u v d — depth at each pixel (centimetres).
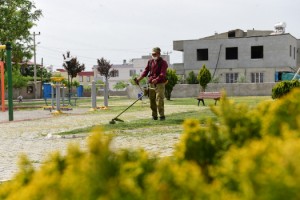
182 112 1791
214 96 2500
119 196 158
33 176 216
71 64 6438
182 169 170
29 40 3728
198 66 5456
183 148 242
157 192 156
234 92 4241
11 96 1842
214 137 245
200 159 239
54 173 203
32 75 7912
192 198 161
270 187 146
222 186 174
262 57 5403
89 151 200
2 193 209
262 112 257
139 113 2003
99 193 164
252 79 5250
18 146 980
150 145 874
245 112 255
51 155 235
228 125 245
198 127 248
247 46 5244
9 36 3528
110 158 197
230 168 174
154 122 1312
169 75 3450
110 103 3528
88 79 11625
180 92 4353
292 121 226
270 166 159
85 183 168
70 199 165
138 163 194
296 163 149
